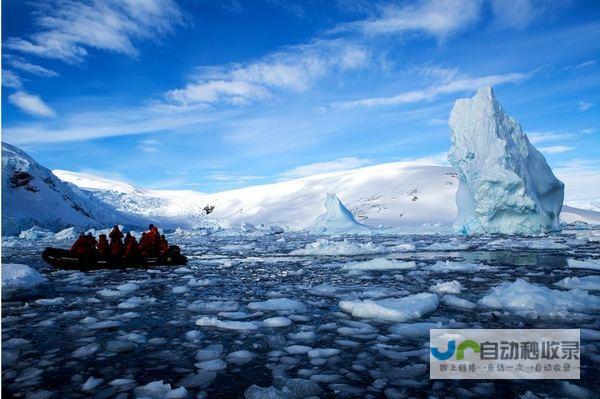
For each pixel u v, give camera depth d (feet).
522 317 21.36
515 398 12.32
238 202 407.64
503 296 24.52
